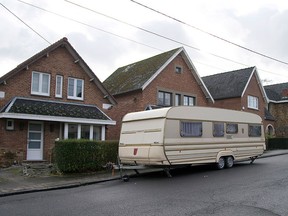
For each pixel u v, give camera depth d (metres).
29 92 18.62
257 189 10.27
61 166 14.55
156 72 24.42
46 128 18.78
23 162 17.70
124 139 15.25
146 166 14.20
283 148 31.81
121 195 10.01
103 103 22.05
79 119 18.78
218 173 14.49
